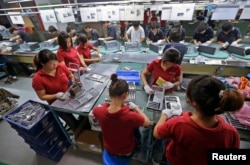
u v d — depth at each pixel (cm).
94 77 194
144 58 244
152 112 132
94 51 294
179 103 139
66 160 186
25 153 199
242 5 213
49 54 151
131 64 224
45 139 167
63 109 147
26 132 156
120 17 252
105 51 295
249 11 213
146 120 109
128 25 370
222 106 63
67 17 275
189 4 219
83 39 255
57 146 184
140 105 142
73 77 184
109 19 258
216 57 244
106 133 113
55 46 332
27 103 181
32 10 306
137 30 337
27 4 408
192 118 72
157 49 270
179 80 170
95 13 257
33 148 190
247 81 163
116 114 100
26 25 335
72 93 158
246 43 274
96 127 146
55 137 180
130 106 122
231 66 231
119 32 379
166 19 241
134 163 173
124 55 261
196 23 337
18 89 341
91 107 145
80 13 264
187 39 333
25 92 328
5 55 361
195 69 262
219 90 63
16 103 285
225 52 260
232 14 221
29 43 344
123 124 103
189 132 70
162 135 82
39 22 335
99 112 107
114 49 301
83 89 172
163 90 154
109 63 235
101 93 165
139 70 202
